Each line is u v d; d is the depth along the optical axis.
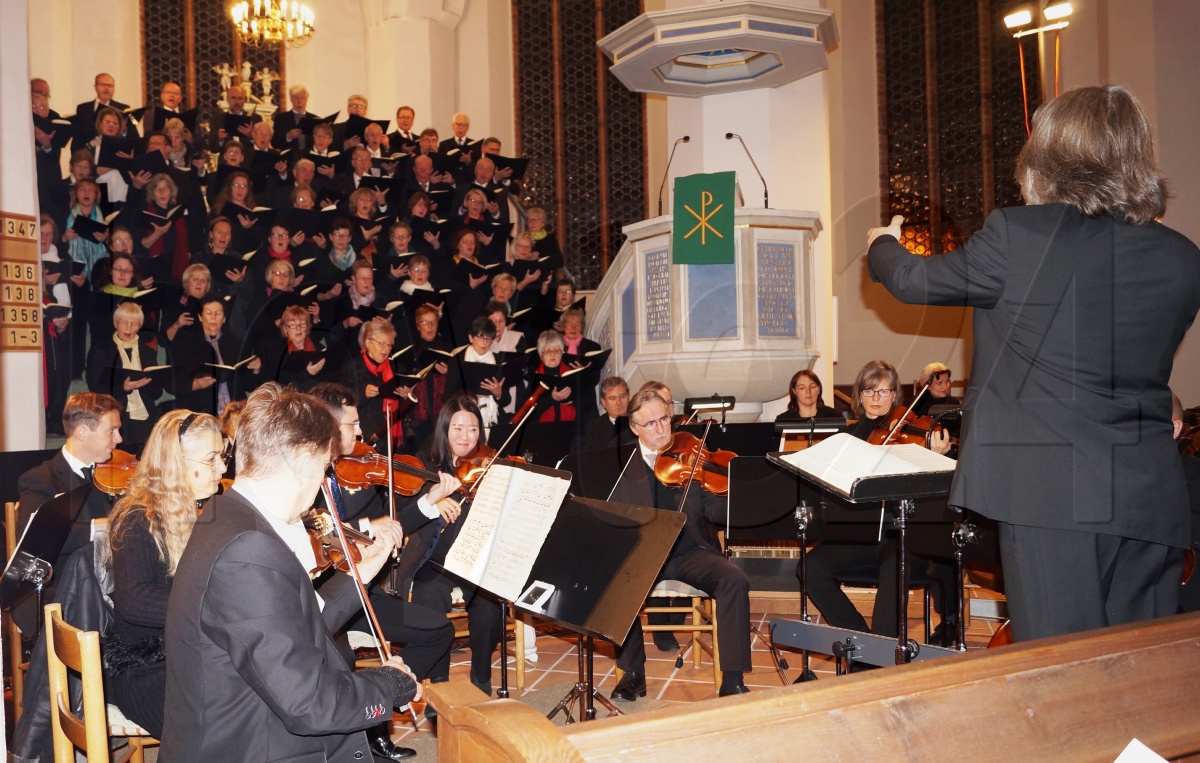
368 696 1.65
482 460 3.46
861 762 0.94
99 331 4.79
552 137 9.20
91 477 3.05
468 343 5.52
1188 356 5.44
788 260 4.13
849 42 7.57
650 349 4.35
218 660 1.59
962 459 1.57
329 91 8.84
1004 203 7.30
